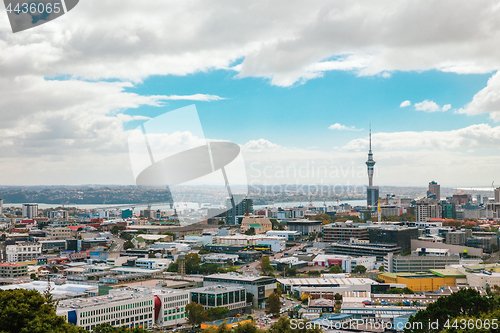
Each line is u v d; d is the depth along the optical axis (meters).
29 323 198.12
